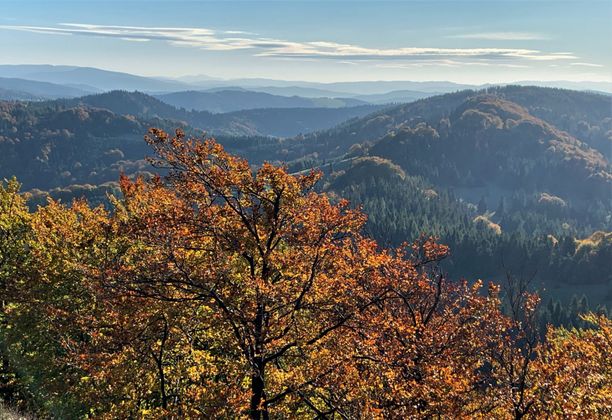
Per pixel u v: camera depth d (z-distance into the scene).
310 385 15.41
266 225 16.72
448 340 19.30
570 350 21.02
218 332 17.55
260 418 16.16
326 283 16.52
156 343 17.36
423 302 21.50
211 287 15.91
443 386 15.81
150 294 15.83
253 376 15.64
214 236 16.58
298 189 17.36
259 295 15.35
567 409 16.05
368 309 18.12
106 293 16.27
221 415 14.38
